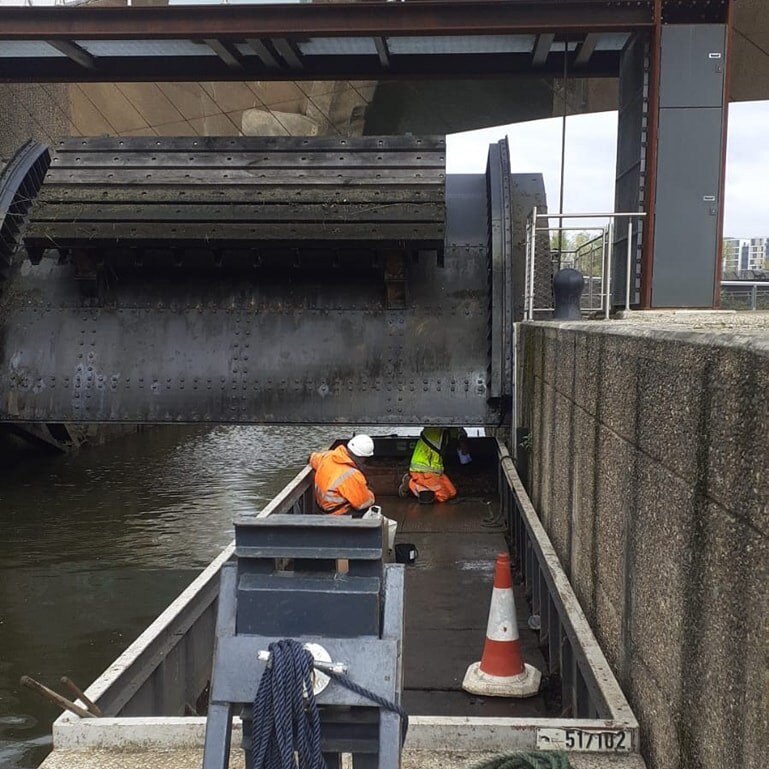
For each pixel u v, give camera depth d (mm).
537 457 8148
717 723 2623
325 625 2686
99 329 11336
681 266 10852
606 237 10086
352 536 2727
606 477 4492
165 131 30531
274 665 2518
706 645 2736
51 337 11328
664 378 3295
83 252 10938
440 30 11289
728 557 2535
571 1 10922
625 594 3979
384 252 10688
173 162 11141
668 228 10859
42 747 6598
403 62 14047
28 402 11242
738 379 2479
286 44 12461
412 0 11289
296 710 2496
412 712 5121
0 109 23562
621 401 4105
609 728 3564
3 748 6574
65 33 11641
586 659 4195
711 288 10852
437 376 11133
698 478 2844
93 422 11258
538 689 5348
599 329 4770
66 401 11227
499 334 10906
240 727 3758
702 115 10773
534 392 8516
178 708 5277
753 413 2354
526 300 10594
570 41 12406
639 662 3678
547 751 3502
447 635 6332
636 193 11375
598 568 4723
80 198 10836
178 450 21594
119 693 4246
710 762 2689
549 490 7207
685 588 2980
